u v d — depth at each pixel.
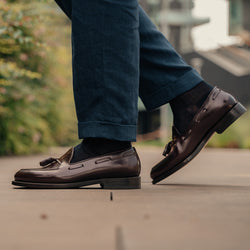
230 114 1.69
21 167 3.33
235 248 0.69
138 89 1.68
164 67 1.72
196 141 1.71
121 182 1.66
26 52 5.38
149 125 19.12
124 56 1.60
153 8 20.12
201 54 24.25
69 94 7.07
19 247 0.71
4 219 0.97
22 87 5.15
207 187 1.71
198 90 1.72
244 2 22.23
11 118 5.18
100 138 1.68
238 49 25.17
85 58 1.60
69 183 1.66
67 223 0.92
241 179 2.21
